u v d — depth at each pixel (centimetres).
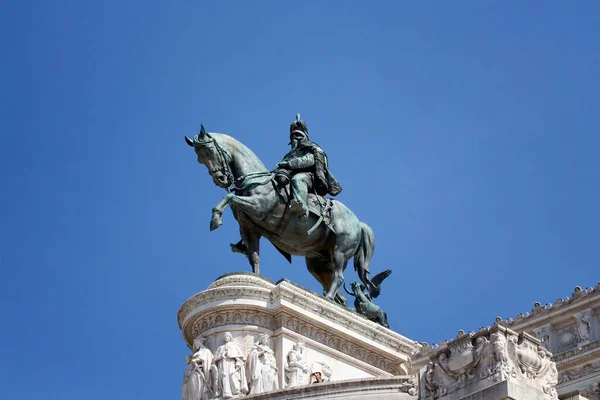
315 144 5341
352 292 5350
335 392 4047
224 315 4816
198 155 5141
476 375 3653
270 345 4781
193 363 4672
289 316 4847
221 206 4934
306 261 5406
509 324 6425
